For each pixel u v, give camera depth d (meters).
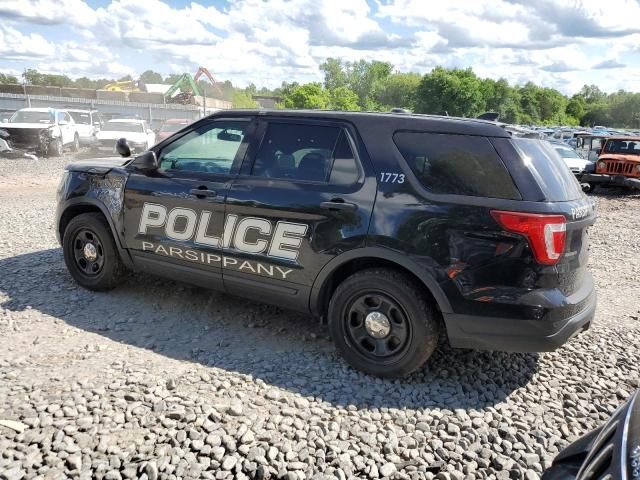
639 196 17.19
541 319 3.55
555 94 151.50
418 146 3.92
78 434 3.06
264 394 3.66
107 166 5.27
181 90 54.91
